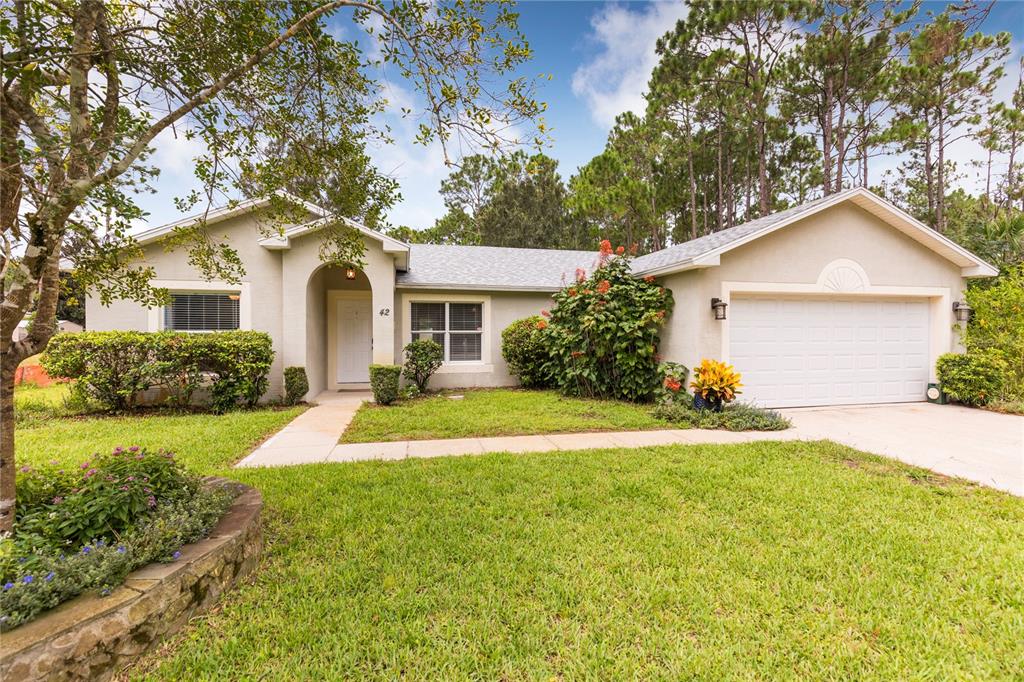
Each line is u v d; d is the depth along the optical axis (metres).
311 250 9.64
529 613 2.45
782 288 8.54
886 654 2.17
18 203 2.37
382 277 9.98
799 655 2.16
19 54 2.16
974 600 2.57
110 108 2.59
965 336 9.24
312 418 7.85
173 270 9.14
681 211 22.42
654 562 2.96
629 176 19.78
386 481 4.44
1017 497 4.06
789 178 19.88
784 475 4.61
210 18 2.79
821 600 2.58
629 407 8.57
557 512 3.74
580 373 9.38
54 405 8.44
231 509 3.07
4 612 1.81
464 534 3.33
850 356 9.06
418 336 11.69
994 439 6.28
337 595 2.60
